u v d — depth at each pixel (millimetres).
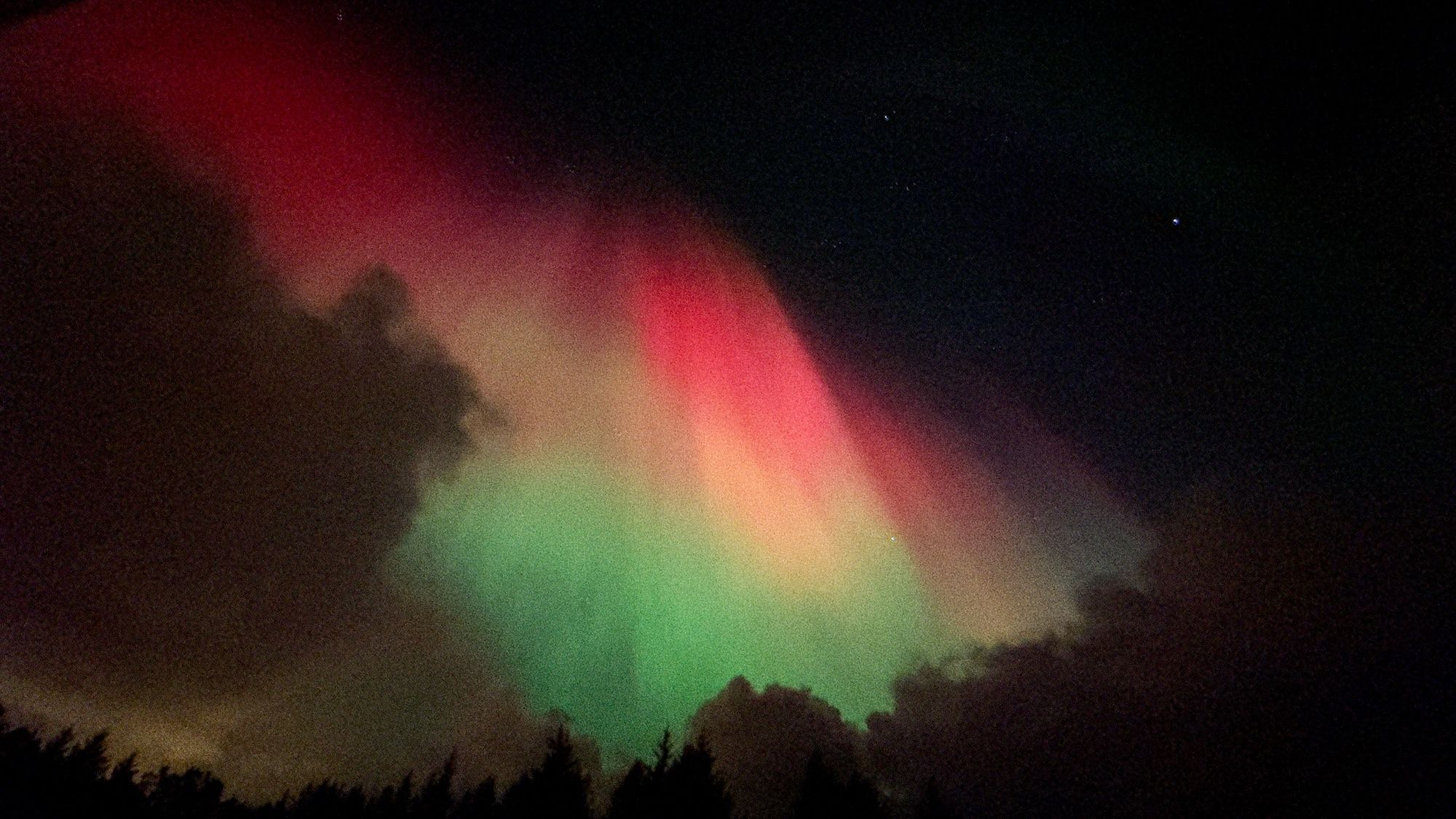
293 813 27125
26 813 22531
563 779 23844
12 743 24938
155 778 27953
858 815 22391
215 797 28141
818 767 24031
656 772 23594
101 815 24688
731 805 23234
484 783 25812
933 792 24062
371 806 26656
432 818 25406
